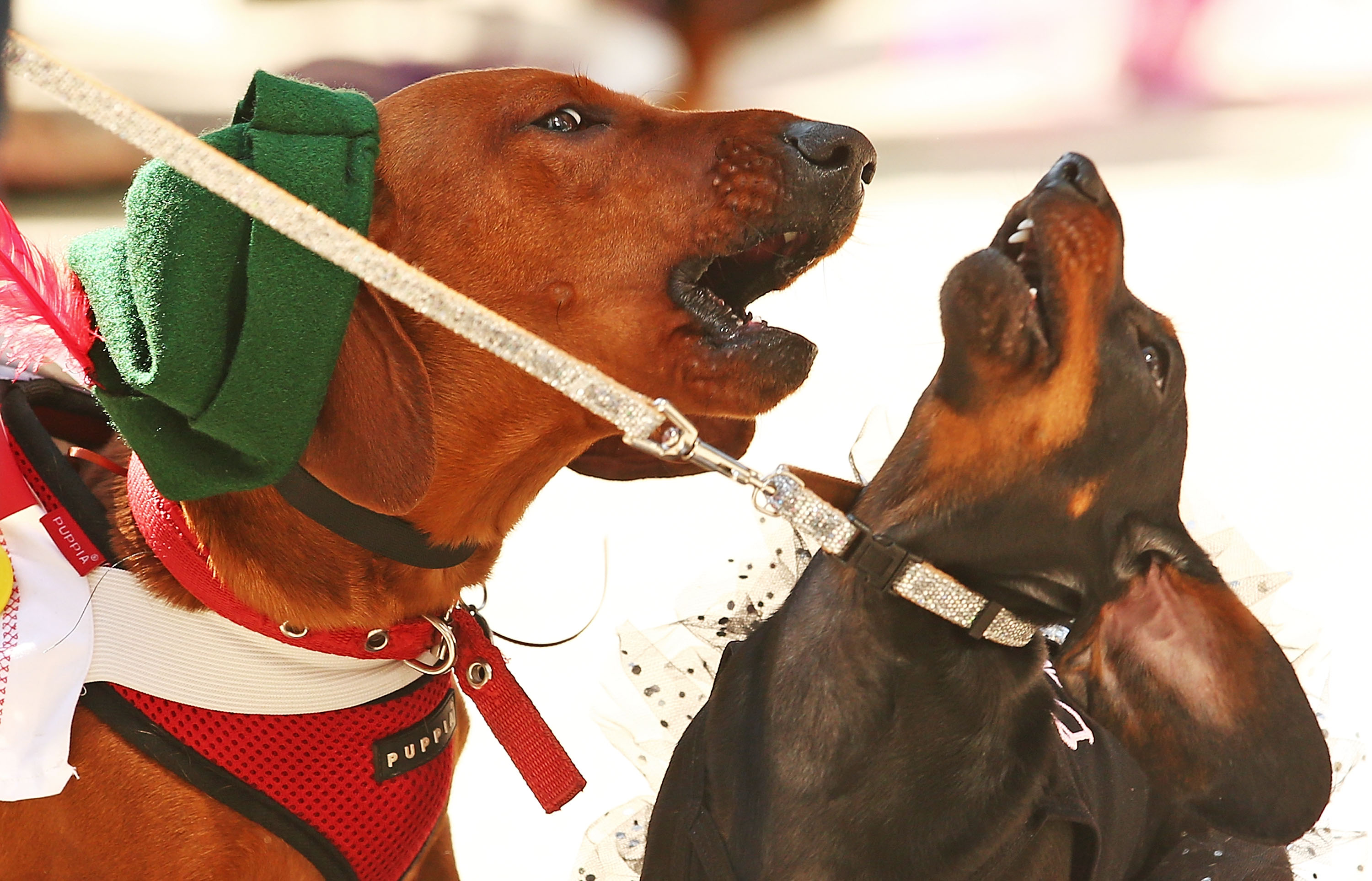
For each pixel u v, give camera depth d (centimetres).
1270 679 423
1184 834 507
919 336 1148
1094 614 448
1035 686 448
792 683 443
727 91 1853
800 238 502
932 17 2228
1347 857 554
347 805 451
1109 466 427
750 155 474
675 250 475
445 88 476
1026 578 436
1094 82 2141
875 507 434
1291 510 931
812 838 430
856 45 2262
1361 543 878
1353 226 1545
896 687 430
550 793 476
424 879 539
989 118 2059
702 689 585
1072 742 483
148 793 428
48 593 427
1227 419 1091
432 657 478
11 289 407
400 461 431
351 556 450
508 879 627
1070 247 403
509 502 494
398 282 344
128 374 401
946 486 424
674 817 467
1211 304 1338
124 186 1622
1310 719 419
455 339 459
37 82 307
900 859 426
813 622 446
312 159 417
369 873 464
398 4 1797
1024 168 1811
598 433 488
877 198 1642
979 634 427
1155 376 437
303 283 404
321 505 437
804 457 959
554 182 470
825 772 432
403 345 437
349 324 426
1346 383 1143
